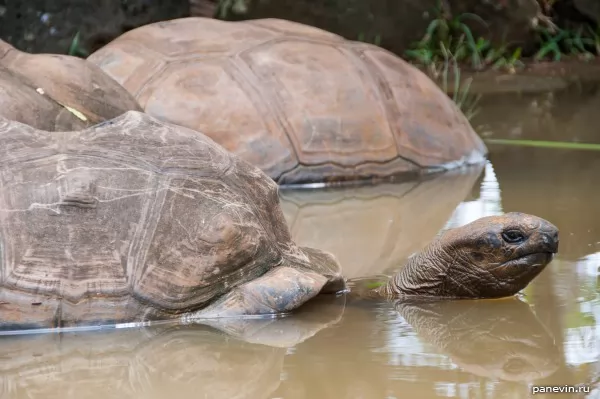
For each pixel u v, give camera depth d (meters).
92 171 4.99
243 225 5.05
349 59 9.20
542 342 4.66
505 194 7.92
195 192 5.08
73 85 7.12
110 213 4.91
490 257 5.28
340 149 8.66
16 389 4.06
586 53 16.66
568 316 5.05
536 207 7.39
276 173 8.42
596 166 9.03
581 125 11.23
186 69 8.66
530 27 16.20
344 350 4.53
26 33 12.98
